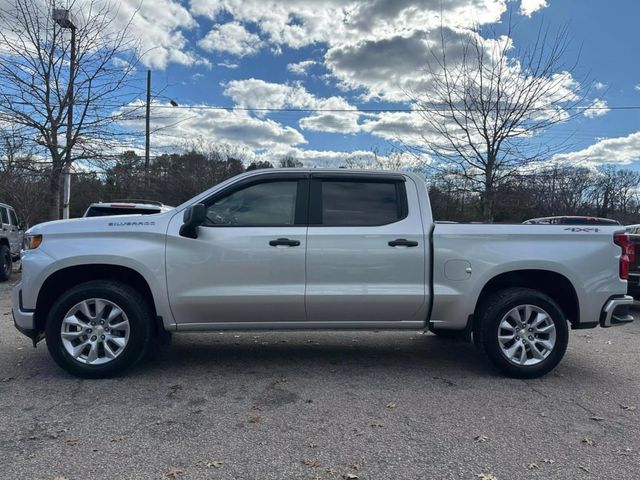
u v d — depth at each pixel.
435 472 3.00
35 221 18.66
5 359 5.22
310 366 5.13
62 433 3.47
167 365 5.09
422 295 4.73
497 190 14.44
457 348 5.93
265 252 4.65
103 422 3.66
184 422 3.68
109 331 4.62
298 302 4.67
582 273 4.80
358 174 4.92
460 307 4.77
